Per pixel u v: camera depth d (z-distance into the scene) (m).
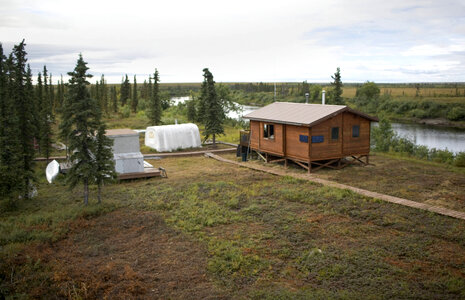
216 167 25.30
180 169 24.92
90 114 16.70
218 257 10.84
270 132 25.53
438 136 50.78
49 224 14.32
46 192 19.66
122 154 22.77
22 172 17.22
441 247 11.19
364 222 13.55
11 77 19.97
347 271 9.74
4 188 16.45
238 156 29.39
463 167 24.66
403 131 56.62
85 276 9.82
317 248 11.30
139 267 10.40
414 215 14.01
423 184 18.75
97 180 16.80
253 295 8.66
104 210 15.78
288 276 9.72
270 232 12.74
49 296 8.93
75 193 19.17
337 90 40.16
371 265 10.08
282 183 19.73
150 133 33.56
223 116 59.34
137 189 19.44
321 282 9.35
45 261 10.94
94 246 12.05
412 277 9.39
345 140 23.09
